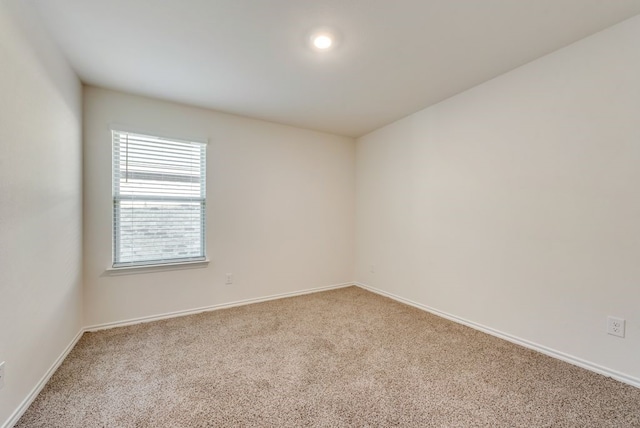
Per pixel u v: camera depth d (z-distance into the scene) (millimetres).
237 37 1822
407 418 1438
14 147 1364
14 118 1362
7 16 1303
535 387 1688
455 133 2719
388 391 1657
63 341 1988
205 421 1415
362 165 4004
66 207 2025
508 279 2305
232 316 2869
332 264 3955
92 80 2363
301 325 2643
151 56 2029
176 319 2777
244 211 3250
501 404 1541
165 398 1589
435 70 2252
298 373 1844
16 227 1386
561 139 1979
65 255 2012
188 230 2951
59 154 1898
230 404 1541
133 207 2680
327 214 3895
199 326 2607
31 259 1527
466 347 2203
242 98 2742
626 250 1712
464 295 2654
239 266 3225
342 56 2047
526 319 2191
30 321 1521
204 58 2061
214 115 3051
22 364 1443
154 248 2783
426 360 2008
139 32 1761
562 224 1982
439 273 2900
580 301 1901
